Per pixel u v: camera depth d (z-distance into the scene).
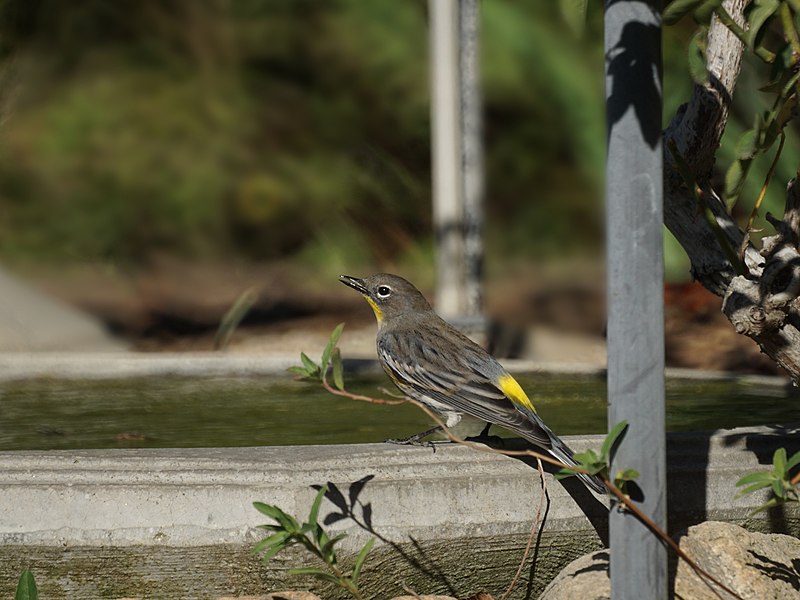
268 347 17.28
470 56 16.06
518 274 25.89
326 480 6.45
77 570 6.44
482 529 6.72
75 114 26.34
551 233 27.23
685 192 7.47
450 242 15.96
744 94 16.80
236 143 26.62
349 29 26.62
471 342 8.66
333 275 25.28
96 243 25.73
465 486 6.68
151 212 26.22
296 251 26.69
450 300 15.96
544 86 24.62
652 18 5.61
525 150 26.33
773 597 6.29
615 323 5.76
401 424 9.83
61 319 17.98
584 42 24.12
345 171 26.53
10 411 10.79
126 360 12.66
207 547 6.39
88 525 6.41
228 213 26.41
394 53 26.45
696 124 7.29
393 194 26.62
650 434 5.75
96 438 9.36
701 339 15.45
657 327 5.73
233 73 27.19
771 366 14.34
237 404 11.04
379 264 26.20
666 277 18.92
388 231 26.81
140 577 6.43
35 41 26.62
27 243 25.39
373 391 11.67
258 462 6.48
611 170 5.71
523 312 21.70
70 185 26.16
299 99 26.95
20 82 26.45
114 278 24.31
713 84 7.24
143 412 10.66
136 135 26.41
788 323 6.93
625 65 5.62
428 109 26.42
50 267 25.02
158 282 24.05
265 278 24.66
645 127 5.62
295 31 26.86
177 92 26.72
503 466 6.81
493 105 25.50
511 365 12.48
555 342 15.69
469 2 16.08
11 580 6.48
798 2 5.48
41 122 26.34
